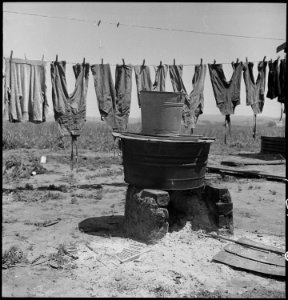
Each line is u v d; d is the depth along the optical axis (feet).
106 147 75.10
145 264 18.10
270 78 38.81
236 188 38.06
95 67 32.58
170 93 21.59
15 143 74.08
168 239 20.89
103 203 31.58
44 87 31.17
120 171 48.39
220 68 34.55
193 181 21.09
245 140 96.78
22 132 93.50
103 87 32.89
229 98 35.12
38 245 20.76
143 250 19.57
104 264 18.01
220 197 22.21
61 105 32.01
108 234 22.59
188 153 20.42
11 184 38.88
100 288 15.75
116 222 25.23
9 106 30.27
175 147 20.01
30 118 31.07
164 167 20.35
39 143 78.07
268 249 19.63
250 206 30.48
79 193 35.40
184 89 33.68
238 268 17.76
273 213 28.25
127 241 21.08
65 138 82.89
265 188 38.14
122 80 33.01
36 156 58.13
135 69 33.04
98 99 32.99
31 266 17.99
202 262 18.48
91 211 28.76
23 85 30.60
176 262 18.37
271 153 64.54
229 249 19.58
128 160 21.48
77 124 32.71
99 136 97.71
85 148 76.07
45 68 31.04
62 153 65.67
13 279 16.63
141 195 21.07
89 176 44.83
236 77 35.17
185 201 22.94
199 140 20.54
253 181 42.09
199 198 22.98
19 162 48.57
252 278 16.96
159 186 20.66
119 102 33.17
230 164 53.26
